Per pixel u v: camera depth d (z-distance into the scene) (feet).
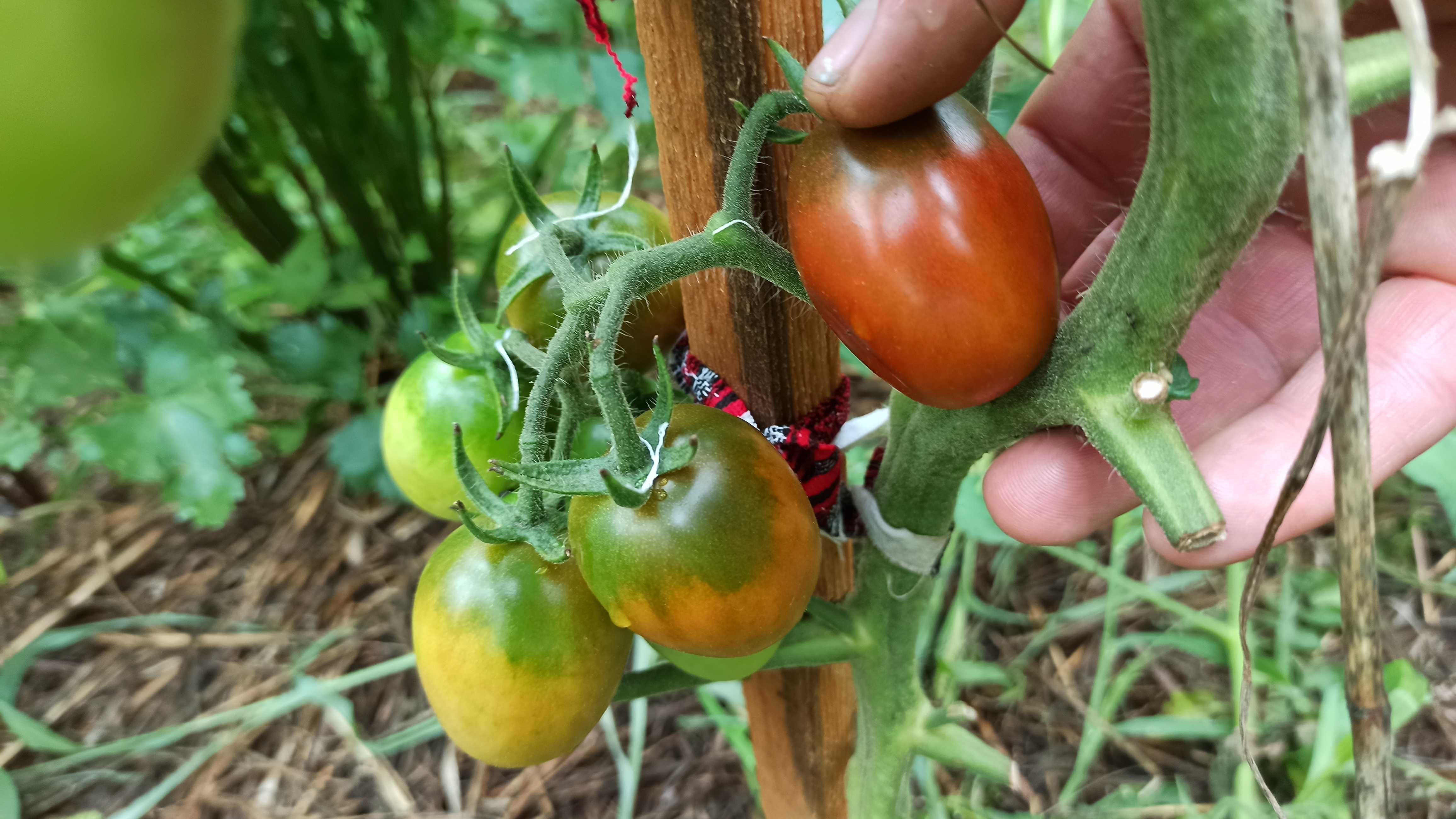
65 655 1.47
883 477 0.61
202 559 1.60
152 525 1.65
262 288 1.46
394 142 1.51
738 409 0.62
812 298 0.45
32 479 1.65
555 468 0.46
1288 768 1.21
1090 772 1.29
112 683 1.44
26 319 1.25
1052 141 0.78
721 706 1.35
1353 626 0.30
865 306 0.41
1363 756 0.32
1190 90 0.33
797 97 0.44
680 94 0.53
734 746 1.19
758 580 0.47
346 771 1.33
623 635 0.55
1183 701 1.32
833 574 0.71
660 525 0.46
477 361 0.58
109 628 1.39
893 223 0.40
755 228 0.47
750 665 0.60
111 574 1.57
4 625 1.50
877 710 0.68
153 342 1.27
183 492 1.23
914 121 0.42
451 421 0.60
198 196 1.63
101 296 1.40
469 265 1.86
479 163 2.02
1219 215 0.36
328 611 1.52
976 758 0.67
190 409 1.23
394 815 1.28
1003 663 1.42
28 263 0.21
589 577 0.49
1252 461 0.54
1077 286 0.72
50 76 0.18
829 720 0.80
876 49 0.39
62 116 0.19
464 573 0.53
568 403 0.52
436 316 1.53
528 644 0.51
